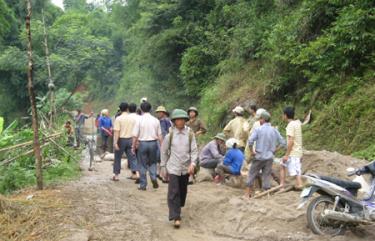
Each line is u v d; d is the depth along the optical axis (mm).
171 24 24078
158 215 7613
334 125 12047
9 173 9641
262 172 8766
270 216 7094
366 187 6500
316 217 6516
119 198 8172
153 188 9867
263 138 8516
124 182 10539
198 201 8203
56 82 32594
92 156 13539
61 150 12945
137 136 9664
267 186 8688
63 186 8891
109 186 9641
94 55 34500
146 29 24750
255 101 15867
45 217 6477
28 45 8211
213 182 10656
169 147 7090
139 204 8180
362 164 9531
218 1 21438
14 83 33750
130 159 10867
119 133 10672
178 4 23188
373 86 11797
